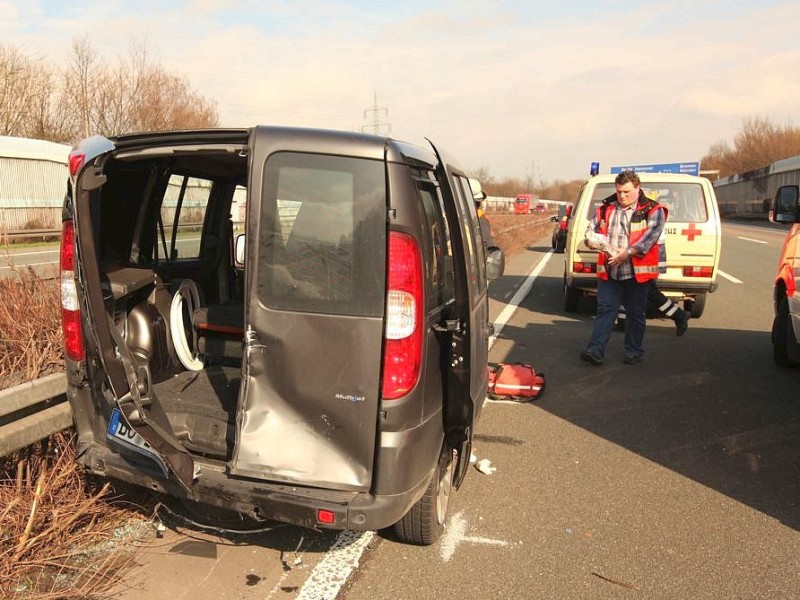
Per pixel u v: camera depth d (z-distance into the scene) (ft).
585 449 15.78
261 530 11.48
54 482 10.67
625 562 10.88
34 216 76.23
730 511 12.71
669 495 13.37
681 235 29.32
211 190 15.26
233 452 9.34
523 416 18.08
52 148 80.94
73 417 10.84
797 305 20.07
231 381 12.28
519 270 55.47
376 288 8.86
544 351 25.41
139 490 11.80
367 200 8.82
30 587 9.60
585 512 12.61
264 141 8.93
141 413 9.55
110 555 10.45
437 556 10.94
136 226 13.12
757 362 23.77
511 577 10.38
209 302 15.76
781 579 10.46
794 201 19.95
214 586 9.89
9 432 10.19
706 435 16.69
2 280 16.58
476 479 14.05
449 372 10.18
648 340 27.43
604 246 22.29
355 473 9.09
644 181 30.19
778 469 14.65
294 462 9.13
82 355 10.53
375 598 9.74
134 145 9.55
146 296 12.50
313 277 8.98
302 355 9.04
